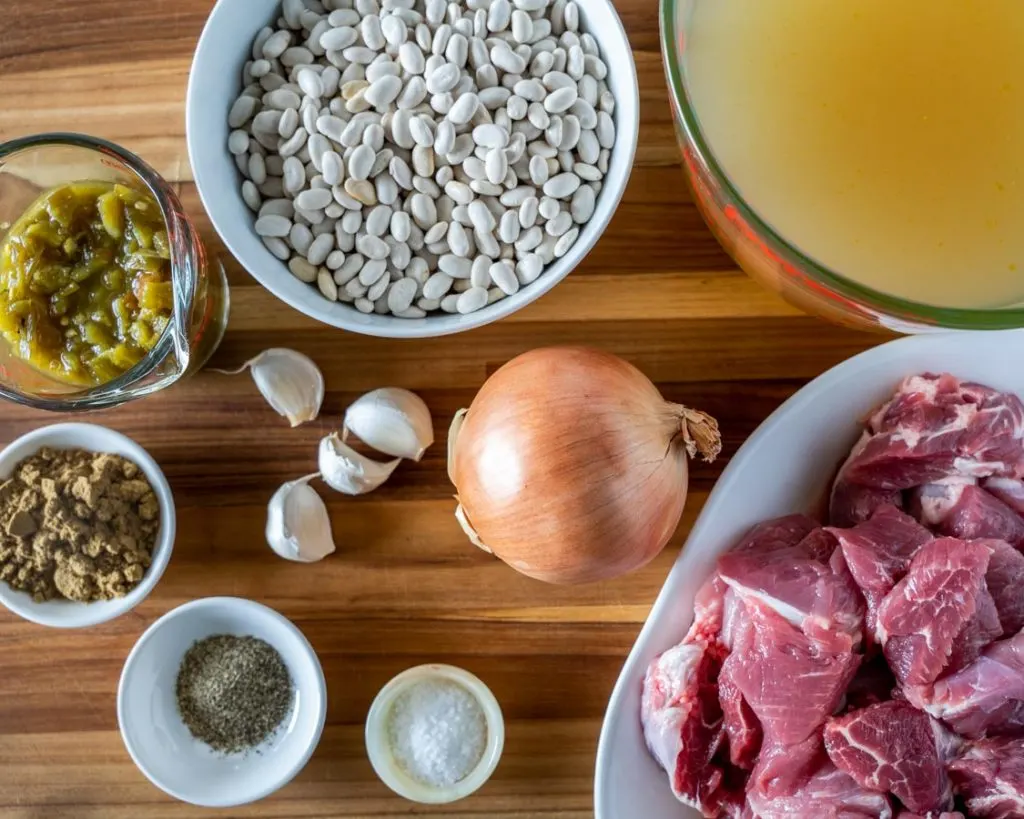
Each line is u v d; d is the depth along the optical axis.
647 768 0.47
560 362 0.45
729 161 0.43
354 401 0.50
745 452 0.47
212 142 0.46
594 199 0.47
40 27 0.49
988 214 0.42
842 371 0.47
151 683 0.49
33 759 0.50
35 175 0.48
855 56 0.42
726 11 0.43
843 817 0.44
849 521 0.49
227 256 0.50
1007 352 0.47
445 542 0.50
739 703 0.46
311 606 0.50
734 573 0.46
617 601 0.50
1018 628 0.45
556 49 0.46
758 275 0.47
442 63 0.46
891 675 0.47
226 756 0.49
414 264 0.47
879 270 0.42
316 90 0.46
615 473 0.44
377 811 0.50
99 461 0.47
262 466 0.50
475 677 0.48
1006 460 0.47
